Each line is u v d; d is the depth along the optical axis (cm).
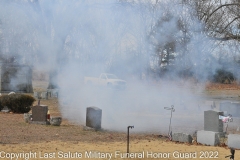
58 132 1233
